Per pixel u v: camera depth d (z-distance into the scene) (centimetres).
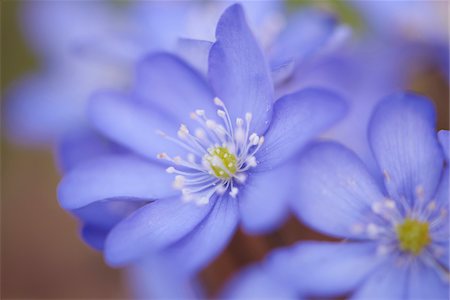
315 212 11
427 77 15
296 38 13
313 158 11
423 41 15
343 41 13
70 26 17
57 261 18
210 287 14
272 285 11
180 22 14
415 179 11
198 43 12
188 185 12
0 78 18
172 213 11
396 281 11
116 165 12
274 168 11
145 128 12
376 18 15
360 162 11
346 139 13
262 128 11
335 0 15
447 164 11
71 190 12
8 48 18
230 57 11
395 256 11
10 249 18
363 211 11
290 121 11
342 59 14
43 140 17
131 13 17
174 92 12
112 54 14
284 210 11
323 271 11
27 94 17
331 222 11
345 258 11
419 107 11
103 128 12
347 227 11
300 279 11
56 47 17
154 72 12
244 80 12
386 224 11
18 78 18
